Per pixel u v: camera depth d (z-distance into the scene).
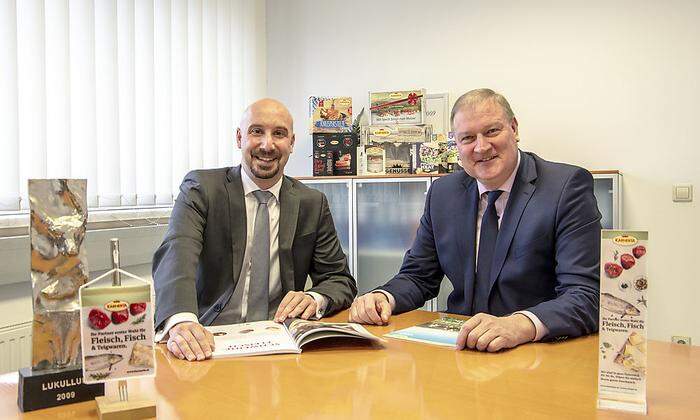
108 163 2.75
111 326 0.92
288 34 3.95
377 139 3.22
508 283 1.70
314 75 3.88
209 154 3.45
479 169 1.73
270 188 1.97
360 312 1.58
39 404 0.93
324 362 1.18
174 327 1.32
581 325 1.39
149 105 2.97
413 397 0.97
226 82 3.58
